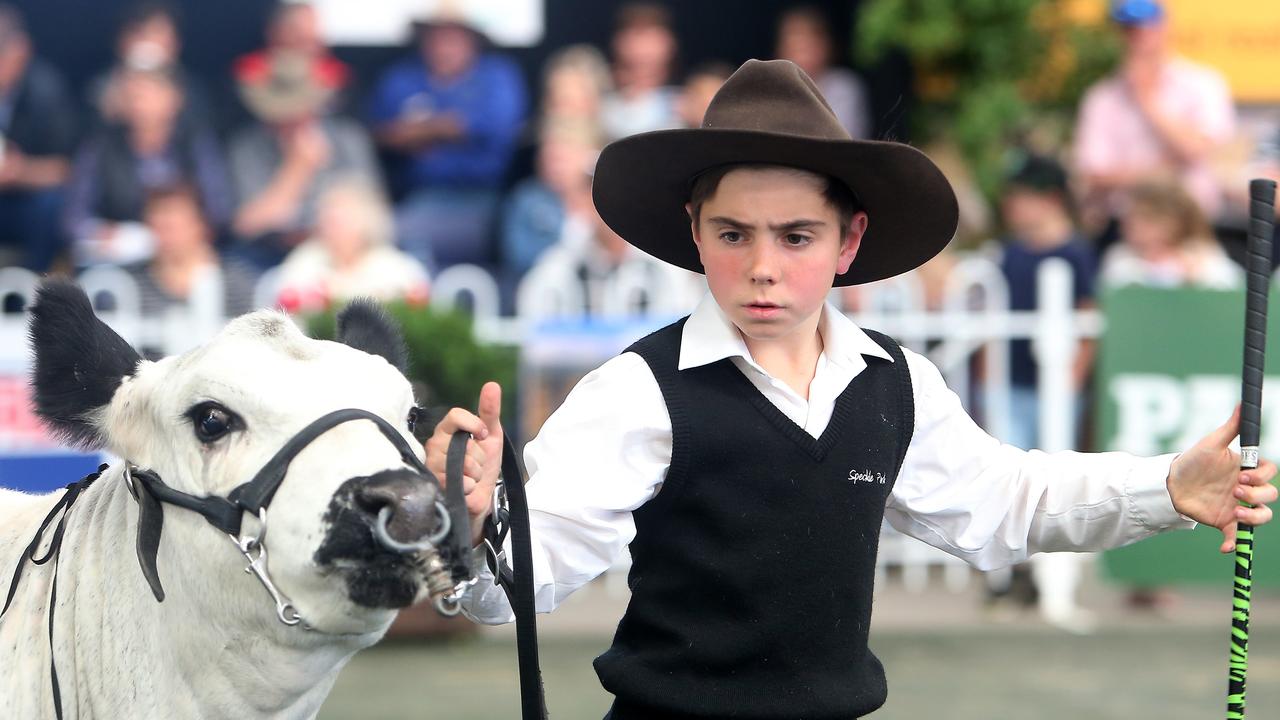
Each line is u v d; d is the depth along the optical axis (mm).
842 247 6352
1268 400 14688
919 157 6008
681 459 6160
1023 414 16250
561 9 20078
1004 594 15719
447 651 14188
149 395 5793
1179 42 20016
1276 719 12047
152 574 5645
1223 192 19438
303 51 19109
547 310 16328
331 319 13898
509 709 12062
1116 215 19125
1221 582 14828
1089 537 6484
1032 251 16453
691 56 20500
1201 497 6273
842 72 21094
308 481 5246
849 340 6426
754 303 6016
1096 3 21406
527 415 15711
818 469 6211
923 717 12008
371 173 19172
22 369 13961
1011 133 20078
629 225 6668
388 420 5516
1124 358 14922
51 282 5977
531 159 19438
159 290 16875
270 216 18641
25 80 18953
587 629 14953
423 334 14242
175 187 17156
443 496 5242
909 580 16484
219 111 19797
